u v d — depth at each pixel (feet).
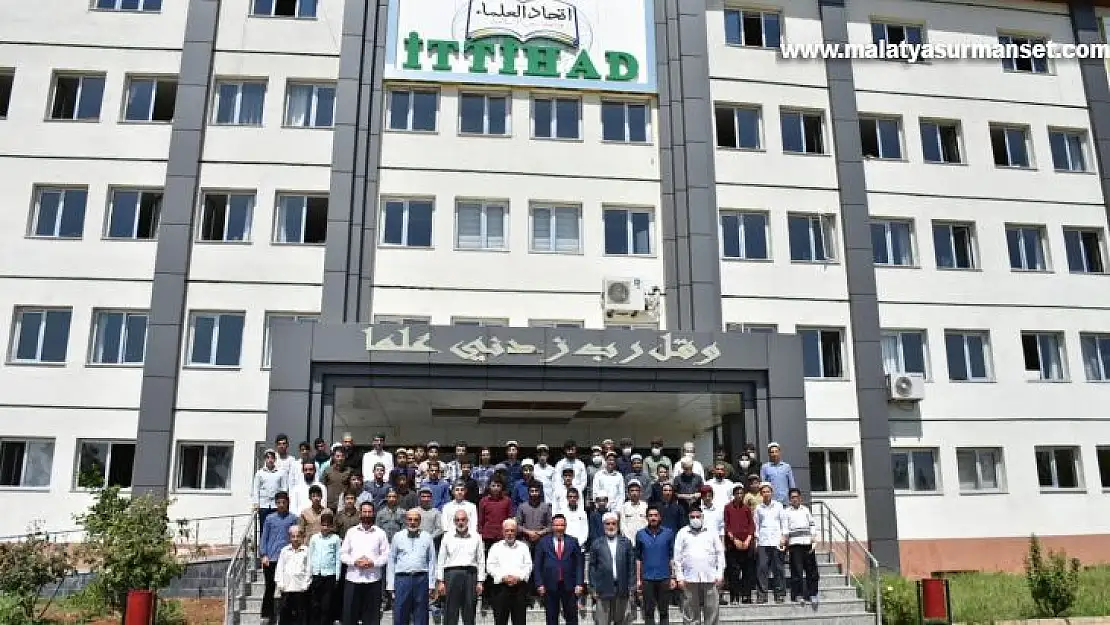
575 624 39.70
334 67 76.59
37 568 47.65
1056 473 78.43
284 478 48.78
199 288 71.77
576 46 77.61
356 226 71.87
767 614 48.16
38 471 68.54
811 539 49.78
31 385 69.51
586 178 75.61
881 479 73.36
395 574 38.93
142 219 73.87
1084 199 84.69
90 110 75.51
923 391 75.51
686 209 75.15
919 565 73.41
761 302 75.97
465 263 72.59
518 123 76.07
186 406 69.62
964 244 82.38
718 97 79.61
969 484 76.79
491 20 77.20
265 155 74.49
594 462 53.47
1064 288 82.23
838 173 79.92
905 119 83.05
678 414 75.92
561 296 72.90
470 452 80.28
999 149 85.40
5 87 75.46
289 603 40.24
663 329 72.69
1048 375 80.89
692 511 43.01
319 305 72.02
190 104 74.64
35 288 71.20
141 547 47.91
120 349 71.46
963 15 86.53
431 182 73.92
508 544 39.17
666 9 79.77
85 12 76.48
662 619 41.86
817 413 74.69
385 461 51.65
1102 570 68.54
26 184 72.90
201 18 76.64
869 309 77.00
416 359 62.49
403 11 76.69
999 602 54.03
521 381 64.08
